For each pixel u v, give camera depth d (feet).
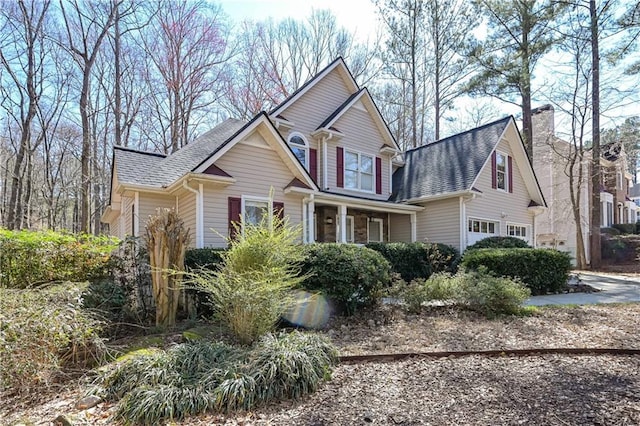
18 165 55.06
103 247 23.89
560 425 8.56
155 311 18.98
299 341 12.54
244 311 13.52
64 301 14.44
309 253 20.66
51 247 22.66
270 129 30.76
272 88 76.74
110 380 10.67
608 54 47.19
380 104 79.77
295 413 9.49
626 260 57.62
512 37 54.85
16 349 10.52
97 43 58.54
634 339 15.94
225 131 37.50
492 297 20.66
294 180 32.96
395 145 48.67
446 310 21.65
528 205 52.44
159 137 72.02
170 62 67.41
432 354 13.97
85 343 12.52
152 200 32.55
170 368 10.65
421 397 10.30
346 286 20.13
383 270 22.07
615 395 10.19
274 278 14.74
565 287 31.40
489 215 45.39
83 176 58.65
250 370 10.61
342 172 43.73
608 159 75.56
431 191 43.70
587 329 17.72
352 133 45.27
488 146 44.52
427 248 35.70
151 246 18.45
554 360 13.34
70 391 11.01
